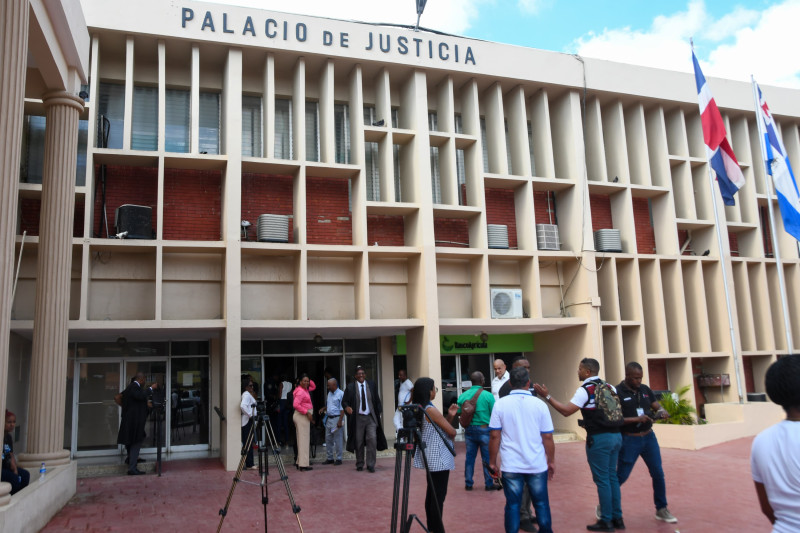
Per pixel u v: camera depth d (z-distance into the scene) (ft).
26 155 42.65
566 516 25.98
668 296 55.67
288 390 48.19
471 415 24.72
